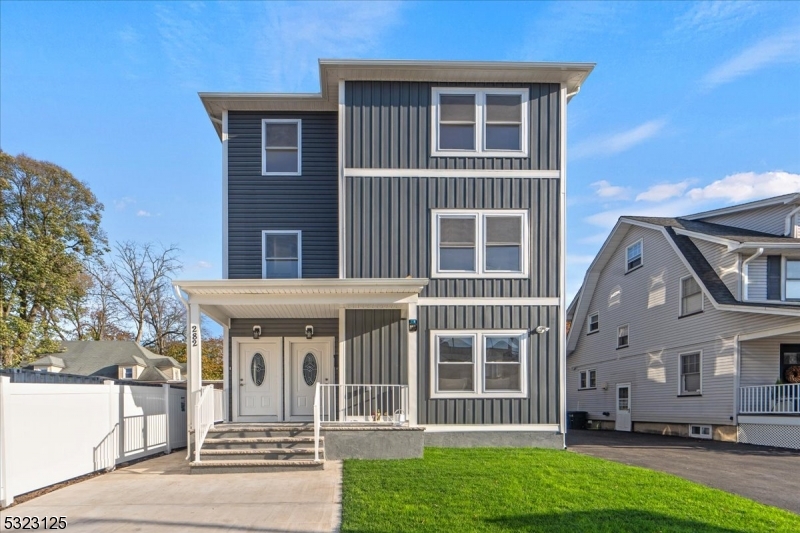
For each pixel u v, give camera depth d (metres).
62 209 29.92
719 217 18.78
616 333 21.06
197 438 8.76
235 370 12.12
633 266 19.95
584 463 8.92
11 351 26.19
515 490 6.87
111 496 7.00
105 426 8.97
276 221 12.46
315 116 12.73
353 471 8.19
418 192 11.48
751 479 8.38
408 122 11.58
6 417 6.61
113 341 39.31
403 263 11.37
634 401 19.48
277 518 5.95
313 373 12.27
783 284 14.75
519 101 11.73
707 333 15.56
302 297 10.34
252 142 12.62
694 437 15.83
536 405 11.23
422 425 11.01
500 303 11.40
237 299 10.25
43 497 6.95
